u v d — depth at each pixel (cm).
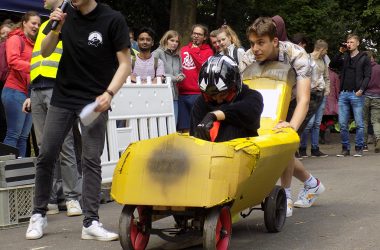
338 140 1930
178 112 1152
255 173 566
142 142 565
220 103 601
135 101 970
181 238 580
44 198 686
